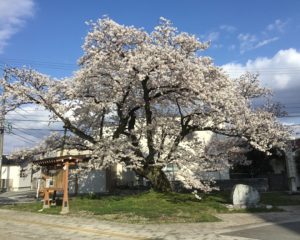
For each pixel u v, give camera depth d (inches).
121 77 791.1
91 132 1011.9
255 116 893.2
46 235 499.8
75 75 832.3
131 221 621.6
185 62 759.7
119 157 837.8
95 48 813.2
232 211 775.1
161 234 499.8
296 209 839.7
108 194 1146.7
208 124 911.0
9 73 870.4
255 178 1513.3
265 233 500.7
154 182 927.0
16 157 1053.2
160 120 913.5
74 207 805.2
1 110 879.7
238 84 1032.8
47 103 858.8
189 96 819.4
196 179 848.9
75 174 973.8
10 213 789.9
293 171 1502.2
